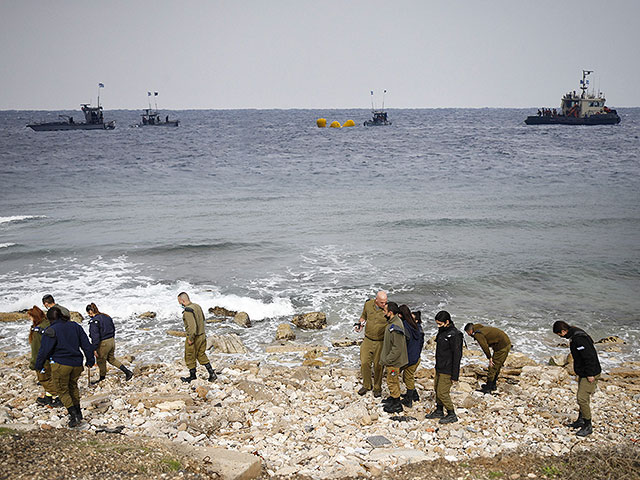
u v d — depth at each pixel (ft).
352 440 24.81
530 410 29.66
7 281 62.44
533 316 52.85
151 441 22.22
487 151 257.55
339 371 37.11
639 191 134.10
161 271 67.51
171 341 46.32
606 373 38.06
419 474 20.80
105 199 125.80
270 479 20.48
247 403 29.40
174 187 146.72
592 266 68.64
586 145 287.28
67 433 22.68
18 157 229.04
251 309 54.44
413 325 29.04
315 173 178.91
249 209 111.75
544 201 120.26
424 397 31.09
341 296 58.59
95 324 33.01
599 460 21.70
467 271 66.90
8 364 39.37
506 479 20.47
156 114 536.42
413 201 121.60
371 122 535.19
